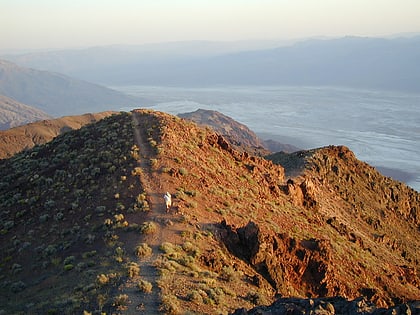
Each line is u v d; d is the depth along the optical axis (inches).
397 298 1622.8
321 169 3006.9
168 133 1803.6
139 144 1726.1
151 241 1120.2
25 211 1513.3
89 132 2059.5
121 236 1161.4
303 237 1619.1
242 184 1791.3
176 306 841.5
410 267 2219.5
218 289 959.6
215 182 1617.9
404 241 2792.8
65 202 1471.5
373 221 2736.2
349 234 2118.6
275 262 1254.3
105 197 1401.3
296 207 2009.1
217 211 1401.3
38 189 1656.0
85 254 1104.8
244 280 1093.8
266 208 1710.1
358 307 727.7
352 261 1705.2
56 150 2001.7
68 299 895.1
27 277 1123.3
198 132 2001.7
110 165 1604.3
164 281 934.4
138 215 1256.8
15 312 924.0
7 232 1408.7
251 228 1283.2
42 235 1320.1
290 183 2215.8
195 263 1063.0
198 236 1184.2
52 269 1109.7
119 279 943.7
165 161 1588.3
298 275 1338.6
